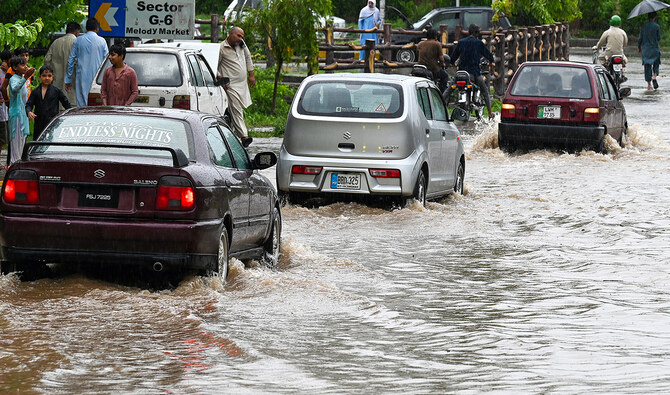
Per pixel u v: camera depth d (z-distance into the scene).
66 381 12.10
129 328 14.66
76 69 34.62
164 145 17.52
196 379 12.32
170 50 36.00
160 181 16.61
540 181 33.88
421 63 54.53
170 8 36.66
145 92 35.41
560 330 15.43
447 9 77.44
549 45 81.44
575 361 13.63
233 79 40.25
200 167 17.27
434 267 20.47
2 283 16.81
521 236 24.17
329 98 26.94
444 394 11.98
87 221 16.56
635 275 19.81
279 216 21.38
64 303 15.96
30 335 14.11
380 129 26.41
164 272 17.78
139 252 16.64
